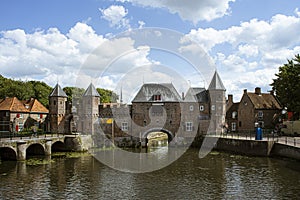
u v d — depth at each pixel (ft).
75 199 54.60
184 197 55.62
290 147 91.56
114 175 74.13
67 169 81.82
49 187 62.75
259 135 109.29
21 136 110.42
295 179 68.08
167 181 67.87
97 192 59.06
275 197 55.21
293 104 143.64
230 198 54.95
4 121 160.25
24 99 207.51
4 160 94.89
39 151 109.70
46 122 175.63
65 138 119.55
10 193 58.18
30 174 75.10
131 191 59.62
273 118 167.32
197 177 71.77
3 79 226.99
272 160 95.25
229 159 99.71
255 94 172.86
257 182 66.08
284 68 158.92
